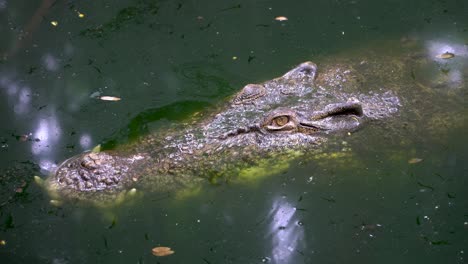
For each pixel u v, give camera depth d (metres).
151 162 5.62
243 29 8.38
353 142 5.99
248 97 6.28
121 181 5.40
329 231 5.23
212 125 6.02
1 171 5.98
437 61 7.28
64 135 6.52
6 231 5.29
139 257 5.02
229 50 7.95
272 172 5.77
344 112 6.09
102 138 6.39
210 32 8.34
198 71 7.54
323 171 5.79
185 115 6.55
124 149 5.88
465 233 5.14
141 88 7.27
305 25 8.41
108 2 9.06
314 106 6.14
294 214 5.40
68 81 7.46
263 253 5.05
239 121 6.02
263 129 5.94
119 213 5.30
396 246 5.06
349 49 7.77
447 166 5.82
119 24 8.56
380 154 5.93
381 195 5.58
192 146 5.80
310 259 4.99
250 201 5.53
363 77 6.82
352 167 5.83
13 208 5.51
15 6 8.95
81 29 8.47
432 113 6.31
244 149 5.83
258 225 5.30
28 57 7.94
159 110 6.77
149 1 9.05
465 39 7.86
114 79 7.47
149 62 7.77
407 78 6.86
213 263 4.96
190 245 5.12
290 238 5.18
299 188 5.64
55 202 5.29
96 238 5.18
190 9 8.86
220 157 5.75
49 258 5.03
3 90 7.34
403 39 7.95
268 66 7.57
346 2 8.92
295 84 6.48
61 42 8.22
